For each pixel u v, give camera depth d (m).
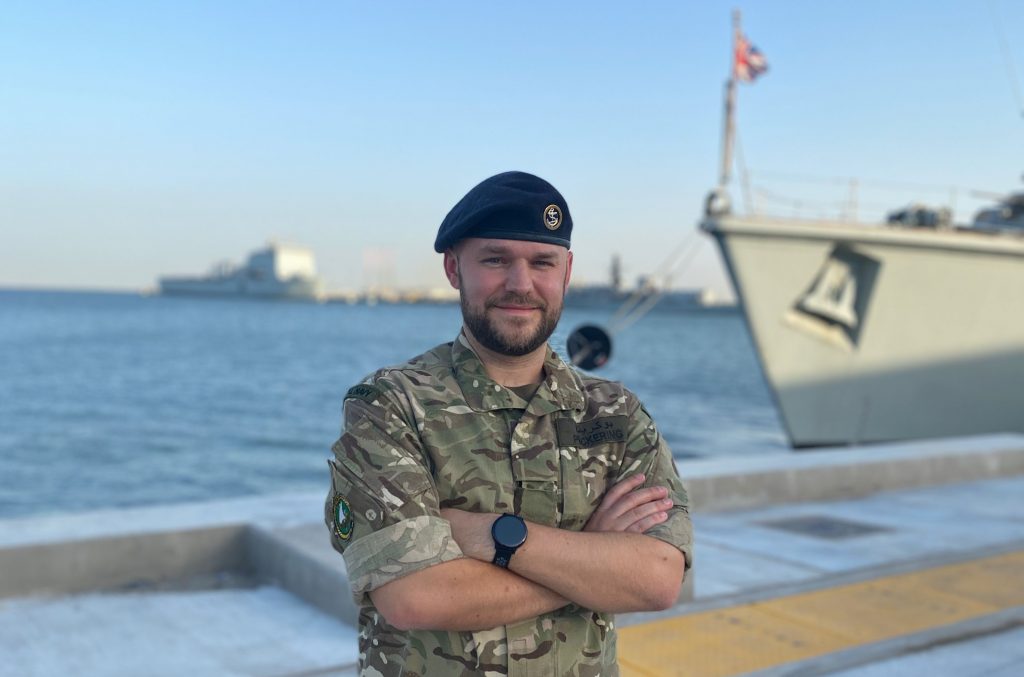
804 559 5.57
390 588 1.53
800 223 13.87
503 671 1.57
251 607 4.49
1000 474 8.52
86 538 4.65
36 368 44.94
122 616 4.30
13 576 4.46
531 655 1.59
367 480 1.58
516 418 1.67
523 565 1.55
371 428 1.61
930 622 4.45
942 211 14.73
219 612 4.41
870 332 14.57
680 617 4.48
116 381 39.16
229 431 24.70
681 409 30.41
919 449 8.43
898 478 7.86
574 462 1.67
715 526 6.43
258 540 4.97
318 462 19.94
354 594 1.62
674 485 1.79
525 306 1.63
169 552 4.86
